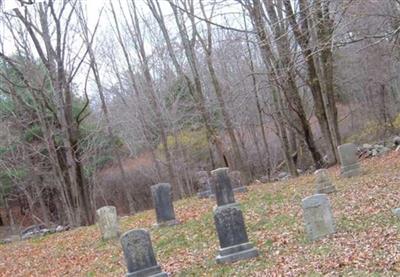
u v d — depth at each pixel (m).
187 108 37.09
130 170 38.81
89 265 12.58
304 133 23.39
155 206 14.58
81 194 23.28
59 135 24.86
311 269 8.19
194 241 12.24
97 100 40.59
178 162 35.88
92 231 17.17
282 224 11.74
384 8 14.85
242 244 9.95
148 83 31.61
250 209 13.99
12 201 37.53
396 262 7.53
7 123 28.17
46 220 31.53
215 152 34.72
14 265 14.85
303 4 13.23
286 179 21.91
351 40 13.66
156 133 35.59
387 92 33.19
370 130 33.38
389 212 10.58
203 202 17.45
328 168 21.64
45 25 26.50
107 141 35.38
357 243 8.92
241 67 29.12
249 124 32.53
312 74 22.47
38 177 32.41
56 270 13.02
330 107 22.44
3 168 30.27
